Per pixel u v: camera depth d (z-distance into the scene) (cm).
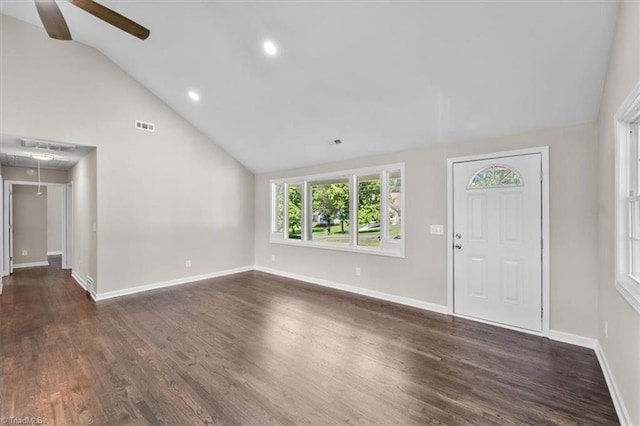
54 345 283
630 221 194
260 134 480
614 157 208
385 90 311
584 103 259
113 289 440
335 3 242
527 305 310
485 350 273
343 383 223
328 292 464
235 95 406
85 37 391
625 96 179
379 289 433
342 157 468
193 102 461
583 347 277
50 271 624
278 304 406
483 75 261
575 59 226
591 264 274
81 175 510
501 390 213
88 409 193
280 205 598
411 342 290
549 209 296
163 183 493
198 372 237
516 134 314
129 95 453
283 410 193
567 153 286
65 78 393
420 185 388
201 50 348
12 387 216
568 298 287
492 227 331
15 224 661
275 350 275
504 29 219
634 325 162
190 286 499
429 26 235
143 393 210
